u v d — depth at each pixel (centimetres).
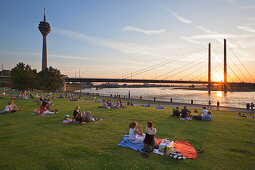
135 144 636
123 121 1065
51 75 4806
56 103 2123
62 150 582
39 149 588
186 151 583
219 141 711
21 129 830
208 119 1190
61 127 879
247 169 479
